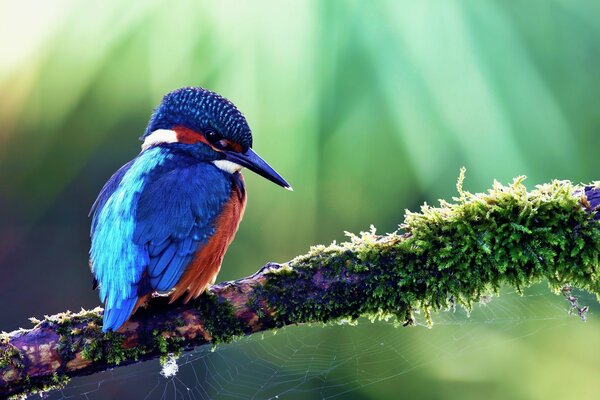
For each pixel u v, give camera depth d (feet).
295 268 25.81
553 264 24.84
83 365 25.09
